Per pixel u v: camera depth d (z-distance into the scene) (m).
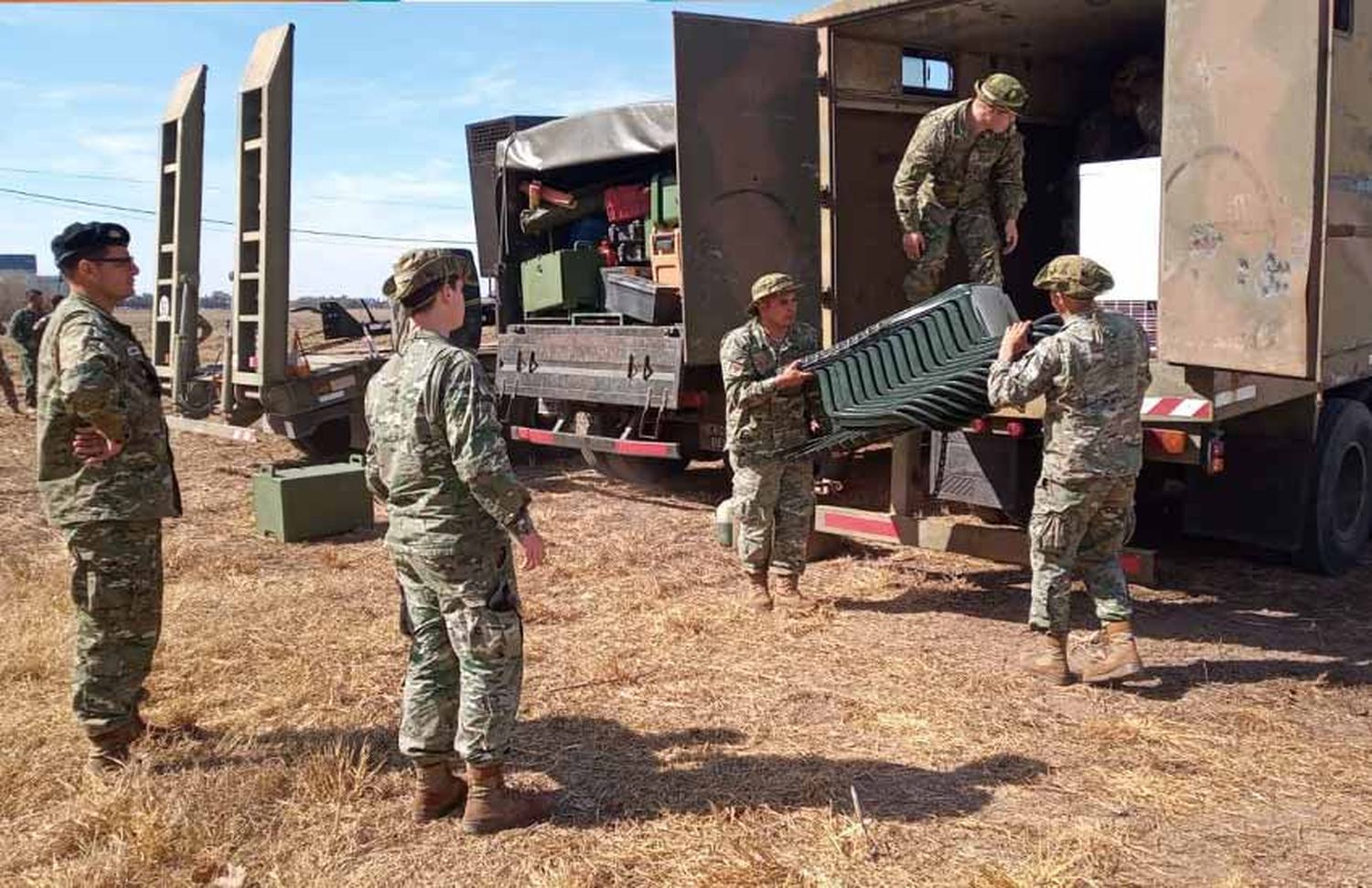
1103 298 6.29
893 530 6.33
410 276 3.38
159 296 10.84
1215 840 3.38
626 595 6.18
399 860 3.32
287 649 5.25
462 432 3.18
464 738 3.38
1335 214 5.45
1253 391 5.50
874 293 8.13
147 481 3.91
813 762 3.95
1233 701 4.50
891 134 8.15
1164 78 4.93
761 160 6.91
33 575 6.47
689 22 6.54
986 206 6.43
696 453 8.98
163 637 5.38
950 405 5.05
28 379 15.21
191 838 3.41
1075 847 3.29
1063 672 4.68
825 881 3.13
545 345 9.10
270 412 9.42
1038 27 7.63
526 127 10.75
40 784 3.84
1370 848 3.33
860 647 5.23
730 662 5.04
